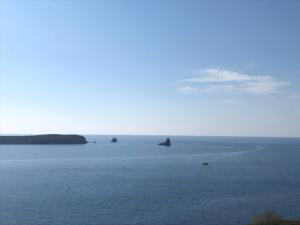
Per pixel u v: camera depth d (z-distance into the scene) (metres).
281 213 48.12
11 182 77.44
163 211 48.84
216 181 78.75
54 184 74.12
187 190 66.19
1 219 45.03
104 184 74.00
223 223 43.09
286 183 76.00
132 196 59.69
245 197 59.34
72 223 43.22
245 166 116.31
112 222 43.50
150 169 106.25
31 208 50.75
